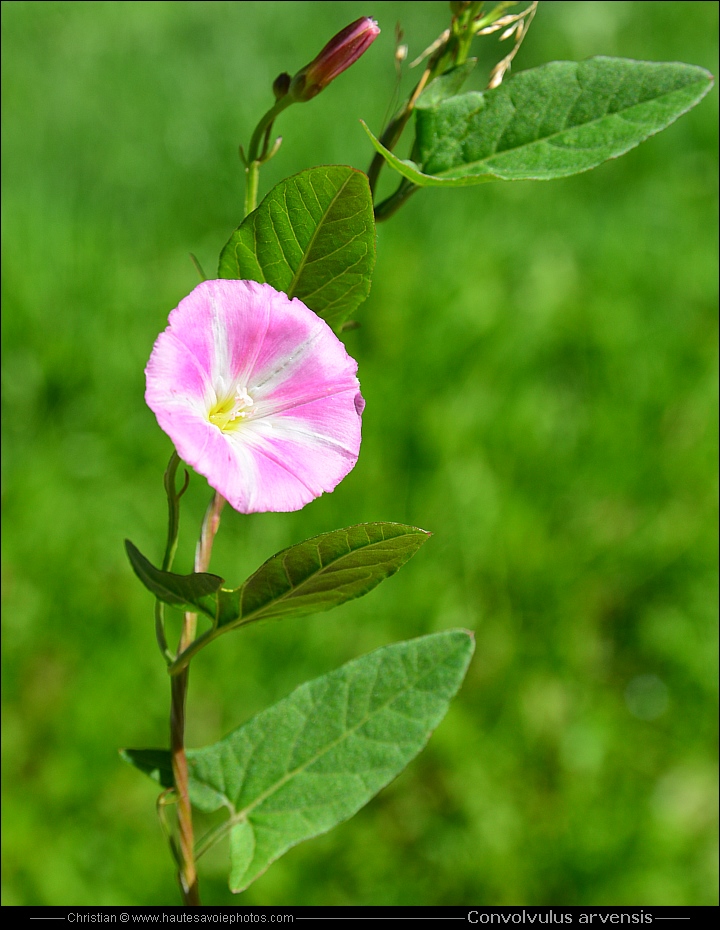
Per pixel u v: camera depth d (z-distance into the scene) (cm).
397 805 46
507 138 32
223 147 77
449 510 54
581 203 76
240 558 52
